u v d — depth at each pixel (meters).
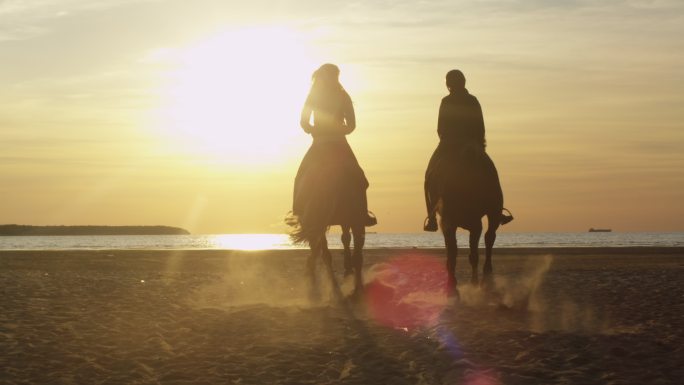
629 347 8.26
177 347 8.58
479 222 12.80
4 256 33.94
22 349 8.33
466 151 12.45
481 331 9.23
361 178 12.17
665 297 13.32
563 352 8.01
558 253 35.91
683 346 8.29
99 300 13.21
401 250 41.72
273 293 14.87
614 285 15.93
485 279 13.29
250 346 8.52
